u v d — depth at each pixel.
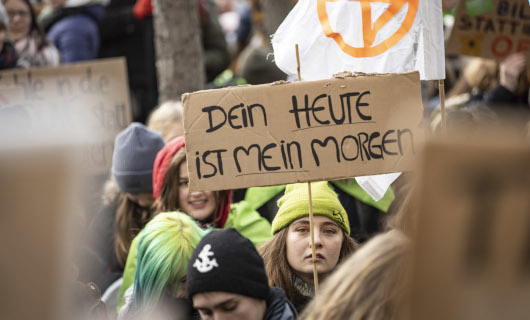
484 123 9.29
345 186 8.09
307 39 6.48
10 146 1.94
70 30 13.62
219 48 15.85
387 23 6.40
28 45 12.58
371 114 5.77
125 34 14.07
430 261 2.42
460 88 11.58
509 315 2.45
